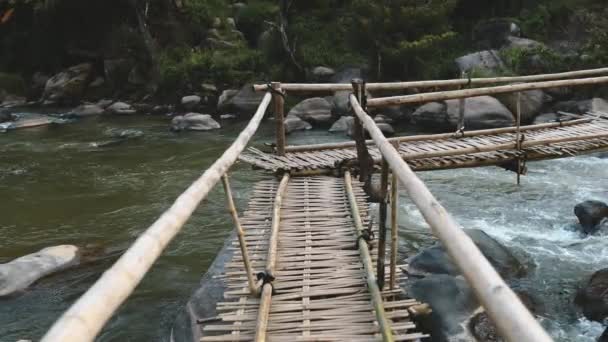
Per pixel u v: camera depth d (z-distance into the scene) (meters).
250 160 5.29
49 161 9.83
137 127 13.26
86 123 14.22
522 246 5.25
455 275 4.01
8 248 5.80
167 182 8.18
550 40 14.02
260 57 15.98
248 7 19.61
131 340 3.98
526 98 10.56
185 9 18.33
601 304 3.79
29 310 4.41
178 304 4.48
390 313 2.58
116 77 18.06
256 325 2.55
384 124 10.62
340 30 16.38
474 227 5.83
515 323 0.75
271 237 3.46
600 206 5.59
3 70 20.53
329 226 3.76
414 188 1.46
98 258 5.39
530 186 7.19
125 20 18.41
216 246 5.64
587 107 10.01
